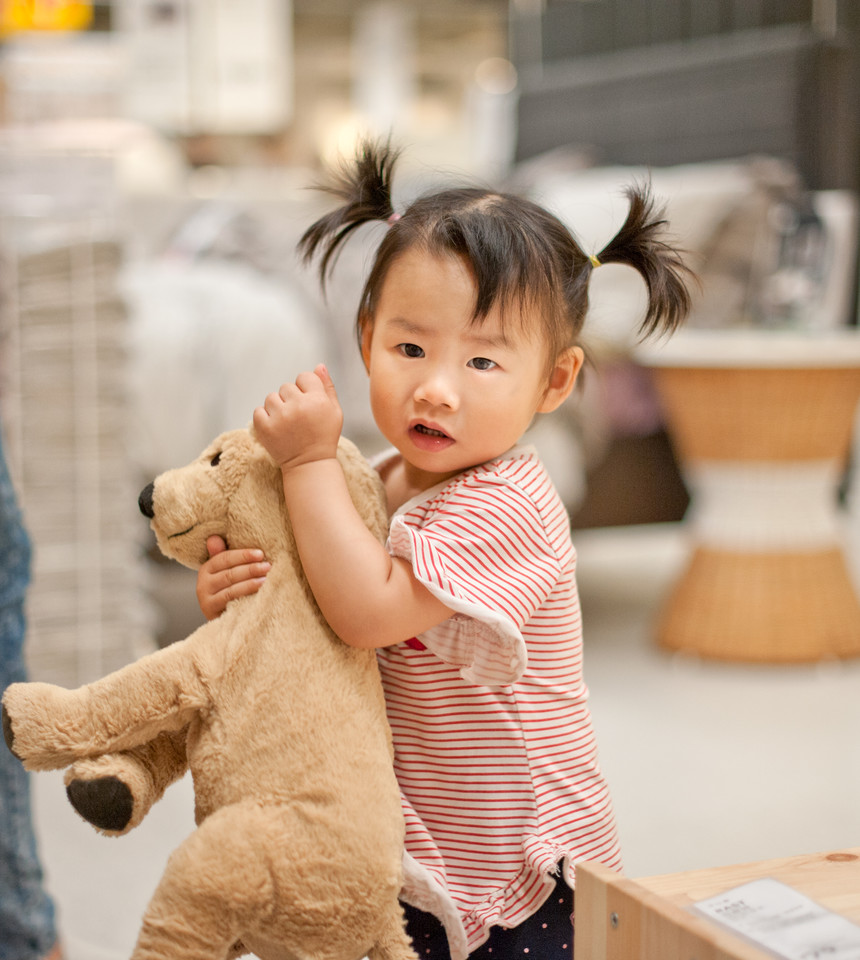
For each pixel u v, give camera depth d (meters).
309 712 0.66
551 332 0.77
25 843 1.03
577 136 3.89
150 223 3.38
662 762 1.90
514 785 0.76
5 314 2.03
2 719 0.67
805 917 0.62
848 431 2.41
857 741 2.00
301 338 2.51
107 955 1.26
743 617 2.41
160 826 1.64
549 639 0.79
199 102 4.78
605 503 2.77
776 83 3.12
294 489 0.71
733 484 2.43
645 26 3.68
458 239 0.74
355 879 0.63
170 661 0.67
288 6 5.04
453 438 0.75
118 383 2.09
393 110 5.27
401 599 0.69
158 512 0.73
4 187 2.07
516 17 4.29
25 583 1.04
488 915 0.73
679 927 0.60
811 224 2.90
